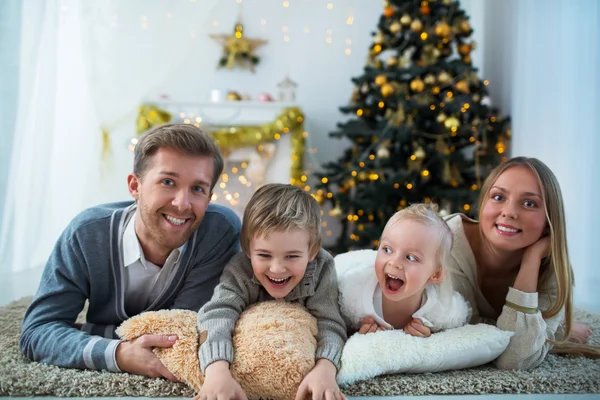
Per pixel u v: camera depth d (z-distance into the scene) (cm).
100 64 251
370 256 131
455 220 132
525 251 120
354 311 117
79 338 104
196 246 119
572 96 236
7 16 171
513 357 111
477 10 352
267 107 330
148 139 107
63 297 112
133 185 114
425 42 284
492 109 311
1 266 174
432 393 99
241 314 108
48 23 200
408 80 288
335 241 360
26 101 182
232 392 87
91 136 255
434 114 287
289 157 338
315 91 375
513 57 305
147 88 266
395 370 104
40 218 200
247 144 327
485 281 137
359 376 99
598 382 105
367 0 375
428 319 115
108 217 116
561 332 129
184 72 365
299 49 375
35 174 197
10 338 126
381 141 284
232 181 340
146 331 103
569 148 236
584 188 223
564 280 117
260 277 106
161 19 265
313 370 94
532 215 116
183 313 108
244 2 369
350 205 293
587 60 226
